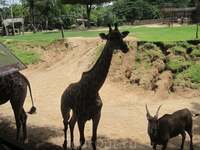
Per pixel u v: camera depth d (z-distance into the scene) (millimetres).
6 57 6410
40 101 14219
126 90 14625
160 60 15555
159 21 50781
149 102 12812
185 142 7461
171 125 6371
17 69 6195
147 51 16594
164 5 41812
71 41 22484
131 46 17344
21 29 46844
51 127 9383
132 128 9086
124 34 5793
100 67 5852
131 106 12297
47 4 56156
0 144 3809
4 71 5750
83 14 66500
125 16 74312
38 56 22109
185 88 13008
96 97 6082
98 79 5906
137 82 15039
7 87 7086
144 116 10461
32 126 9484
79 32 32094
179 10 39219
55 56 21719
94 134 6305
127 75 16078
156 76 15023
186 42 16219
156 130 5945
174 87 13391
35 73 19641
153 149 6738
